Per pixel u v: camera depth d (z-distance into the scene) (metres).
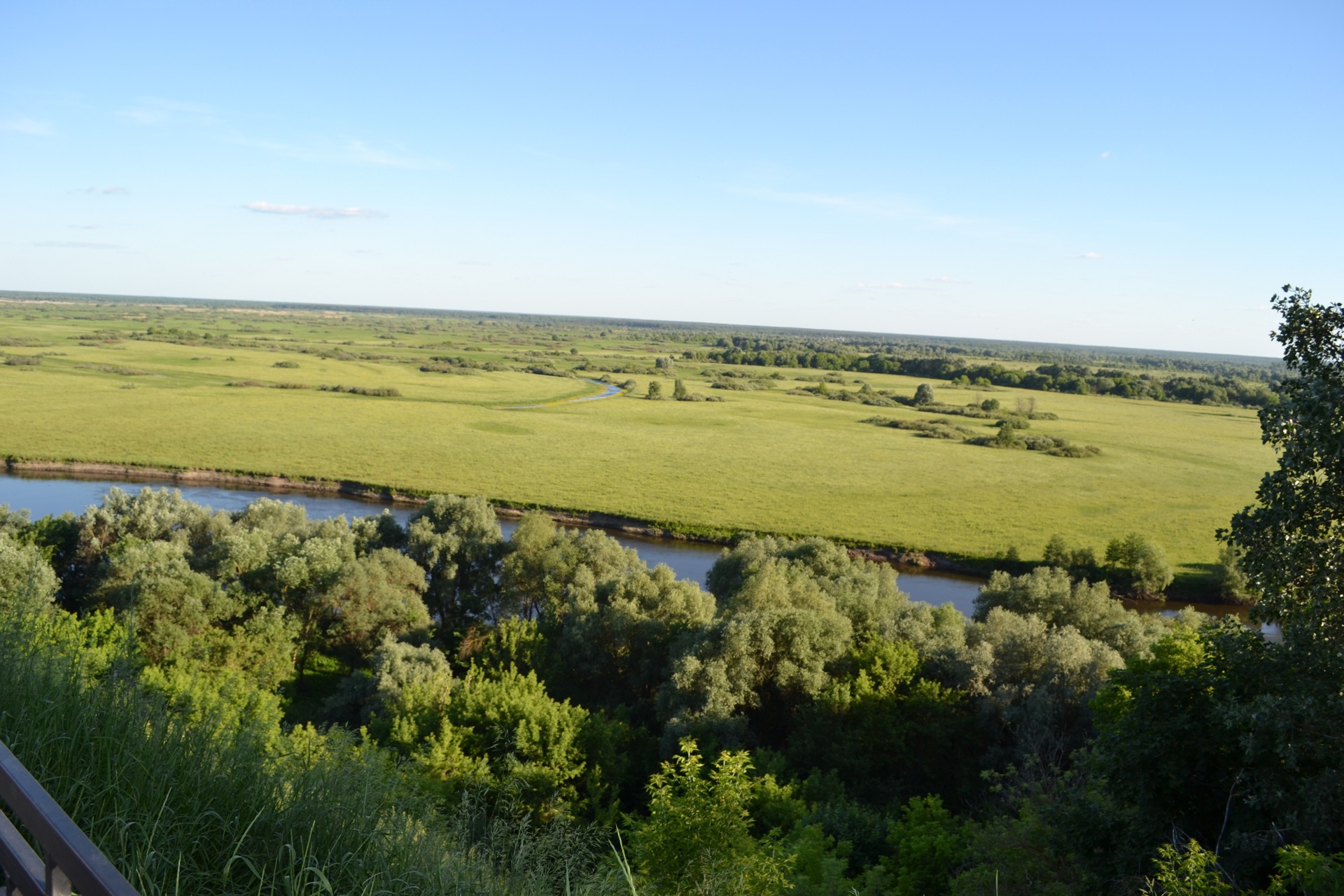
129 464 89.00
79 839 2.48
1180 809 14.16
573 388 181.88
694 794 13.34
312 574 42.97
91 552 49.72
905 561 75.00
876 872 17.16
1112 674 15.63
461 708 27.19
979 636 37.31
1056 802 17.78
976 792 29.77
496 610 52.56
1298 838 11.66
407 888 4.58
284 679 37.75
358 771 5.66
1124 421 160.50
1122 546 69.56
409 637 42.75
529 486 90.06
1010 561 73.12
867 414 161.38
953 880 16.70
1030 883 15.80
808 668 32.69
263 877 4.03
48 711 4.94
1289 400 14.12
